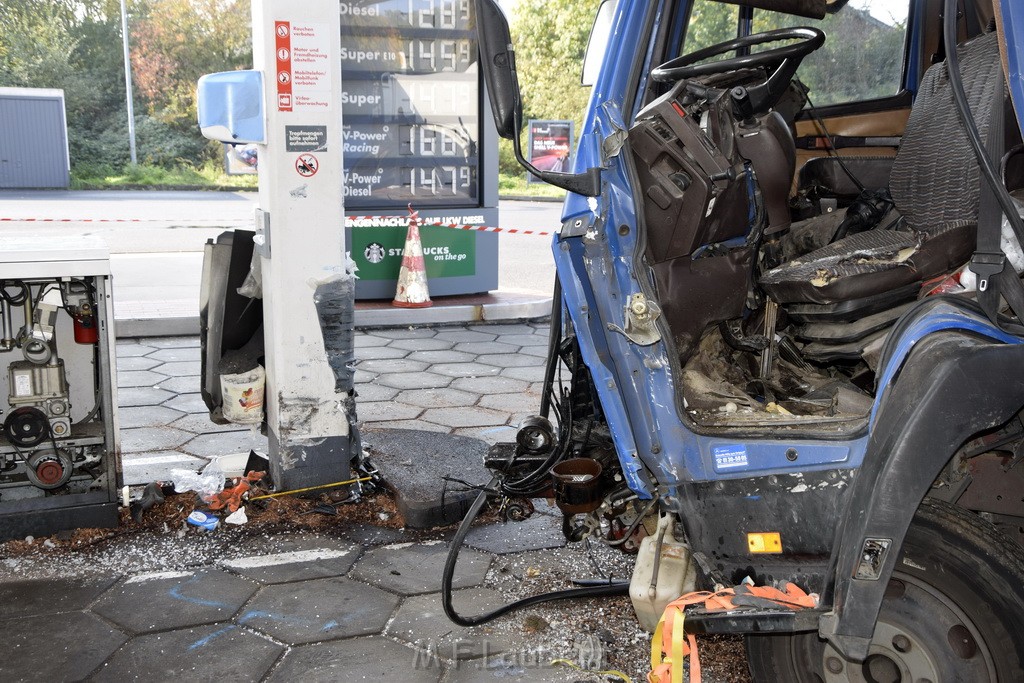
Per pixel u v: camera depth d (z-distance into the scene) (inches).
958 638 82.0
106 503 145.3
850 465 86.4
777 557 89.4
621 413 94.4
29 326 140.9
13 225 612.1
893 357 82.4
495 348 281.6
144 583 131.1
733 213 100.3
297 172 145.3
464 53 314.8
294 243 147.9
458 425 205.6
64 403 142.1
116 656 112.6
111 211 772.6
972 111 93.7
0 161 1058.7
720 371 107.6
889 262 94.1
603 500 108.7
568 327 113.5
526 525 153.4
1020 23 77.3
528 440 117.8
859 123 151.6
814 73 151.3
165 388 228.7
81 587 129.4
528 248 526.6
